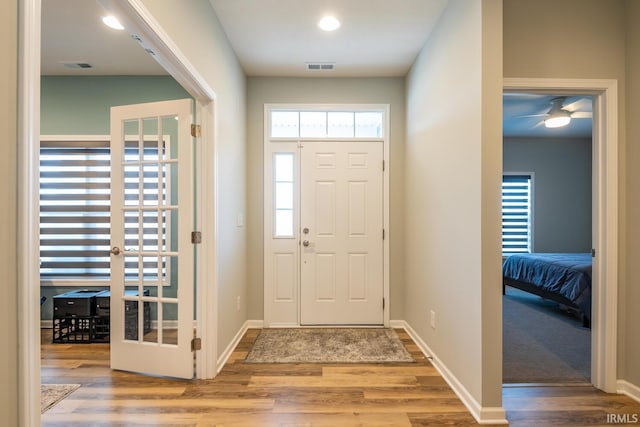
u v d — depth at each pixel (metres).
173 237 2.53
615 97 2.12
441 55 2.46
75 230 3.42
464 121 2.05
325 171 3.53
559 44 2.12
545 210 6.08
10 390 0.85
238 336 3.06
